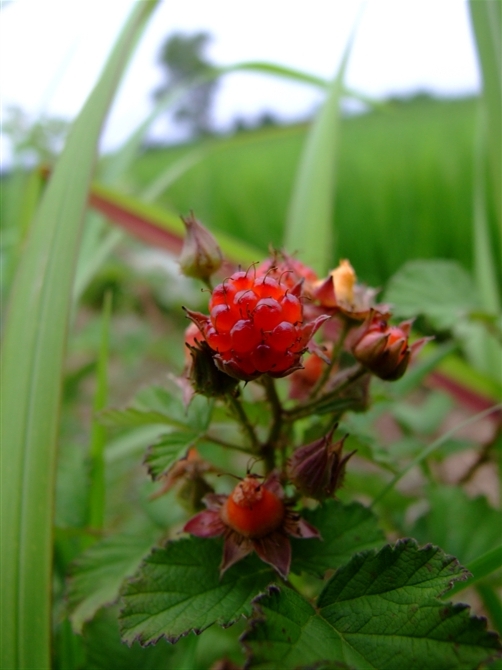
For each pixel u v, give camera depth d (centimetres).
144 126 19
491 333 13
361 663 5
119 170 18
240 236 46
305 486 6
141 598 6
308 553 7
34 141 26
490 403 14
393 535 11
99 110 9
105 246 16
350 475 10
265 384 7
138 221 15
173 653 7
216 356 6
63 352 8
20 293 8
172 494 10
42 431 7
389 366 7
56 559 10
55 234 9
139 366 23
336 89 15
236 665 9
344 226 37
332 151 14
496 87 11
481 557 6
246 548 6
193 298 27
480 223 17
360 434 9
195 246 8
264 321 6
